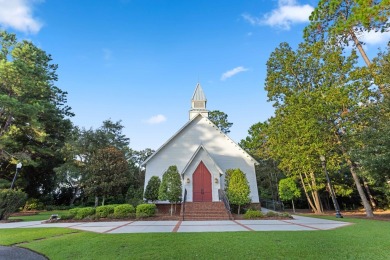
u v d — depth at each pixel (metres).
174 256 6.02
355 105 17.58
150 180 20.61
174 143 23.22
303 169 22.92
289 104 22.61
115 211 15.46
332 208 35.28
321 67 20.75
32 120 24.98
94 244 7.55
